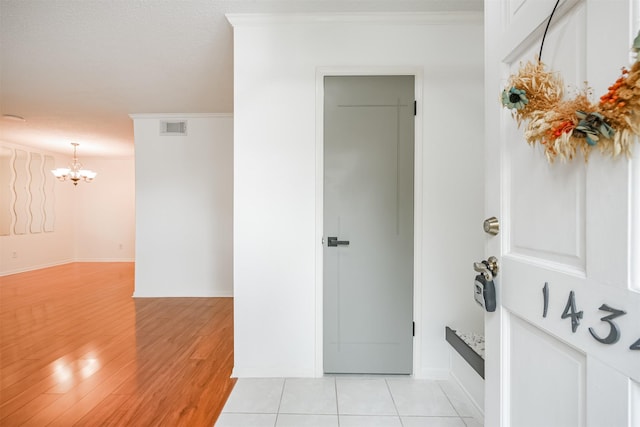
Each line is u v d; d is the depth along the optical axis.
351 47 1.97
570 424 0.60
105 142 5.17
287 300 1.98
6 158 5.11
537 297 0.69
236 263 1.98
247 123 1.97
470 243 1.98
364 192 1.99
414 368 1.98
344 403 1.69
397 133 1.99
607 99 0.49
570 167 0.60
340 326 1.99
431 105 1.98
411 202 1.99
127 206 6.66
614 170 0.50
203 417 1.56
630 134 0.47
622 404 0.48
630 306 0.47
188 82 2.92
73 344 2.44
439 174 1.98
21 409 1.61
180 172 3.96
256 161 1.97
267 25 1.96
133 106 3.59
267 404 1.67
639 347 0.46
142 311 3.33
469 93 1.97
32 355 2.24
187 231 3.97
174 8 1.87
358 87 1.98
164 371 2.02
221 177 3.97
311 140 1.97
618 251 0.49
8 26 2.04
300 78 1.97
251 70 1.97
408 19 1.94
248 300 1.98
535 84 0.65
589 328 0.54
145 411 1.60
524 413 0.75
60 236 6.23
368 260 2.00
